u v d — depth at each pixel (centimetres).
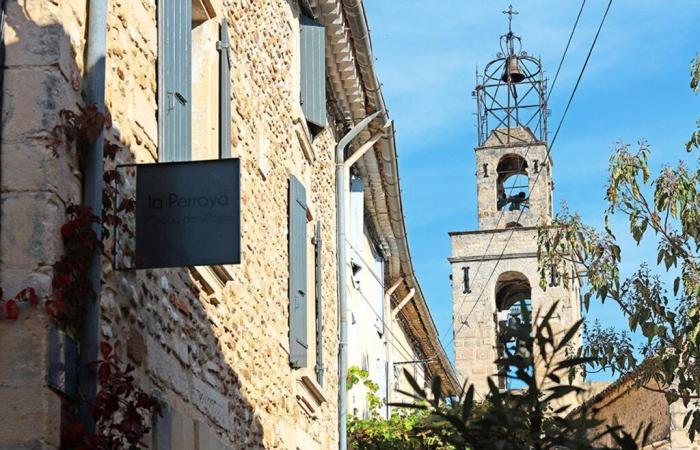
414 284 2869
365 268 2492
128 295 884
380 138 2127
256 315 1285
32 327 731
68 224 756
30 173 750
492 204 4850
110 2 889
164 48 1002
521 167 4884
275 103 1441
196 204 891
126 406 811
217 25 1174
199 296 1081
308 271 1644
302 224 1512
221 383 1144
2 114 757
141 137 941
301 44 1667
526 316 628
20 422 720
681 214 1472
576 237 1575
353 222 2311
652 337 1507
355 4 1734
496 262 4812
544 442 602
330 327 1775
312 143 1678
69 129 768
